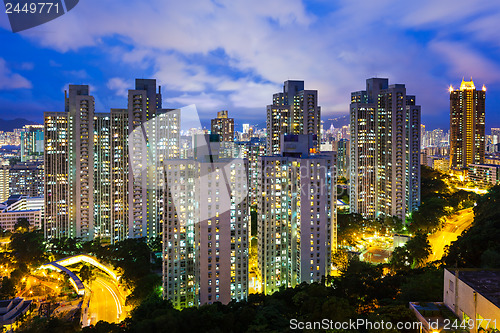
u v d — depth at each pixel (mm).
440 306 100750
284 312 137125
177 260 196375
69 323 167375
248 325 124938
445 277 103000
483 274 97500
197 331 122125
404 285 137125
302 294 145250
